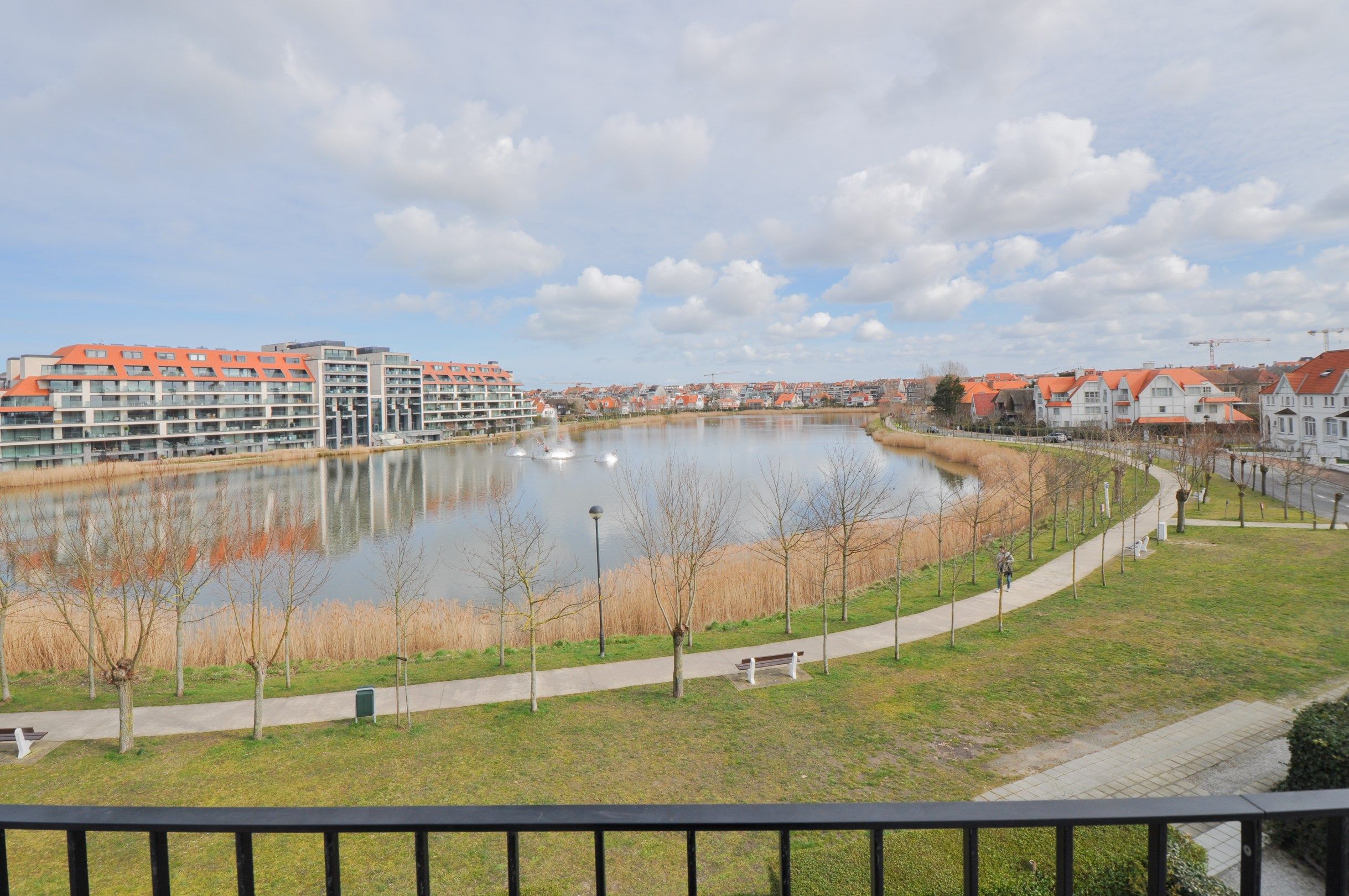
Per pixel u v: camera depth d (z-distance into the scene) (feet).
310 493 264.52
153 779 58.18
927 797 51.16
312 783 56.80
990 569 121.60
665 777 55.88
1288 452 226.99
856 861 38.63
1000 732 60.64
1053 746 57.47
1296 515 149.28
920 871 34.50
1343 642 76.43
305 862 46.21
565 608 102.94
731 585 108.78
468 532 188.14
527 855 45.55
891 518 161.07
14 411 320.29
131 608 100.68
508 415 647.56
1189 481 191.11
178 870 45.75
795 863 39.83
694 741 61.93
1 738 63.21
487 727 66.33
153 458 367.04
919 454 327.47
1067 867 8.10
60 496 234.99
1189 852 30.30
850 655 82.07
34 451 326.85
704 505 174.70
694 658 83.30
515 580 113.09
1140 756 54.34
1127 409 327.67
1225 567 109.91
